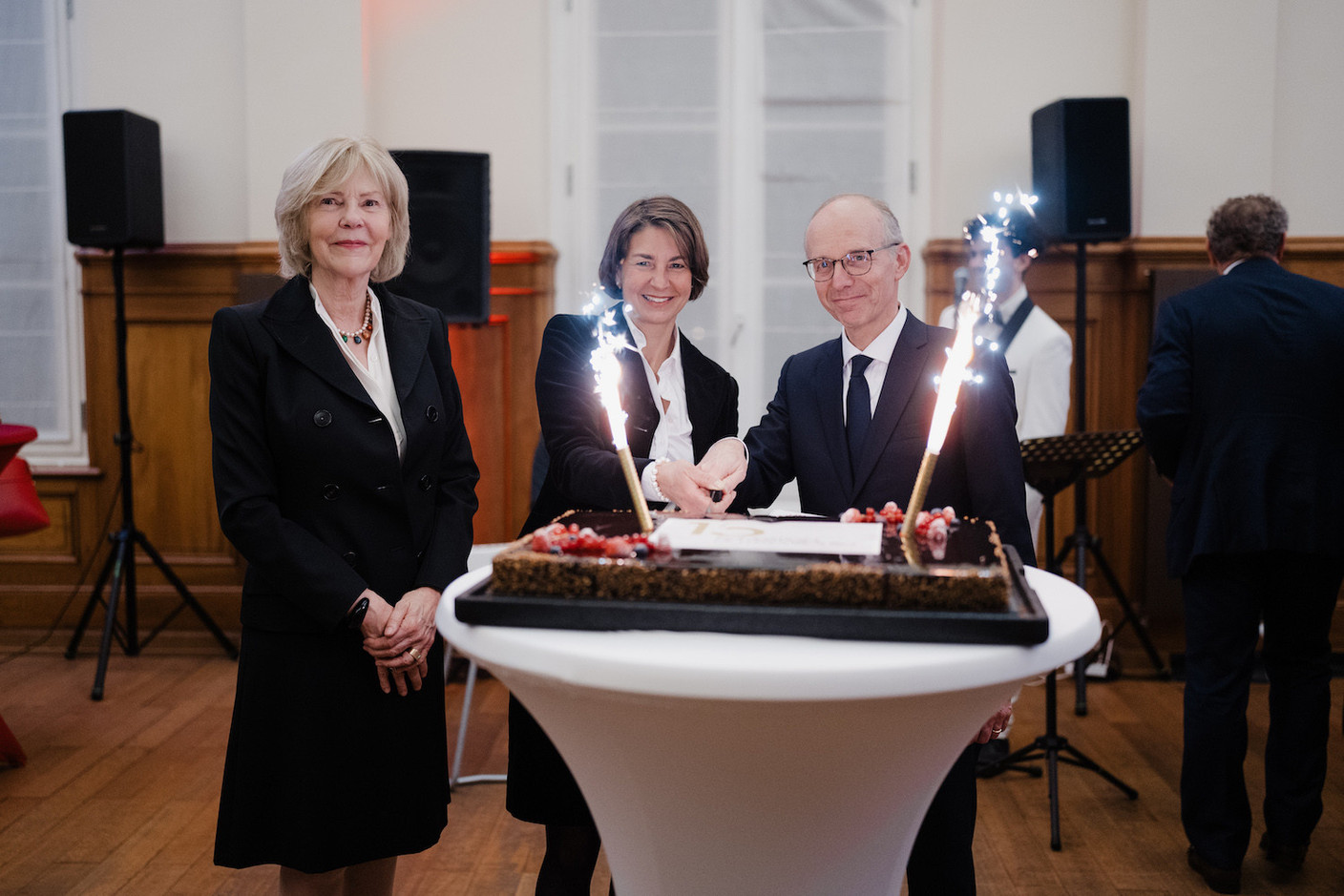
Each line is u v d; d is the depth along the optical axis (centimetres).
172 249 421
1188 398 248
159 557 403
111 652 423
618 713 111
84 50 426
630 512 151
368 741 167
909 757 117
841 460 178
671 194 427
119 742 328
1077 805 287
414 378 177
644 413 190
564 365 192
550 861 187
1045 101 406
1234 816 242
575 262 432
